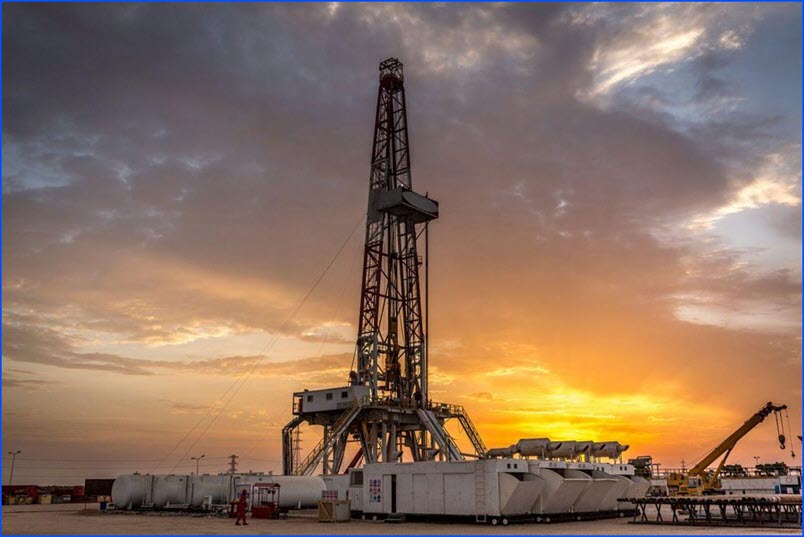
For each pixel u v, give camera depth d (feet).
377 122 257.96
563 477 136.36
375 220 245.65
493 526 122.62
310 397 233.76
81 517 153.28
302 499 168.55
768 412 213.05
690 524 127.13
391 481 140.77
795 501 123.34
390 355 238.68
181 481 173.78
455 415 241.14
